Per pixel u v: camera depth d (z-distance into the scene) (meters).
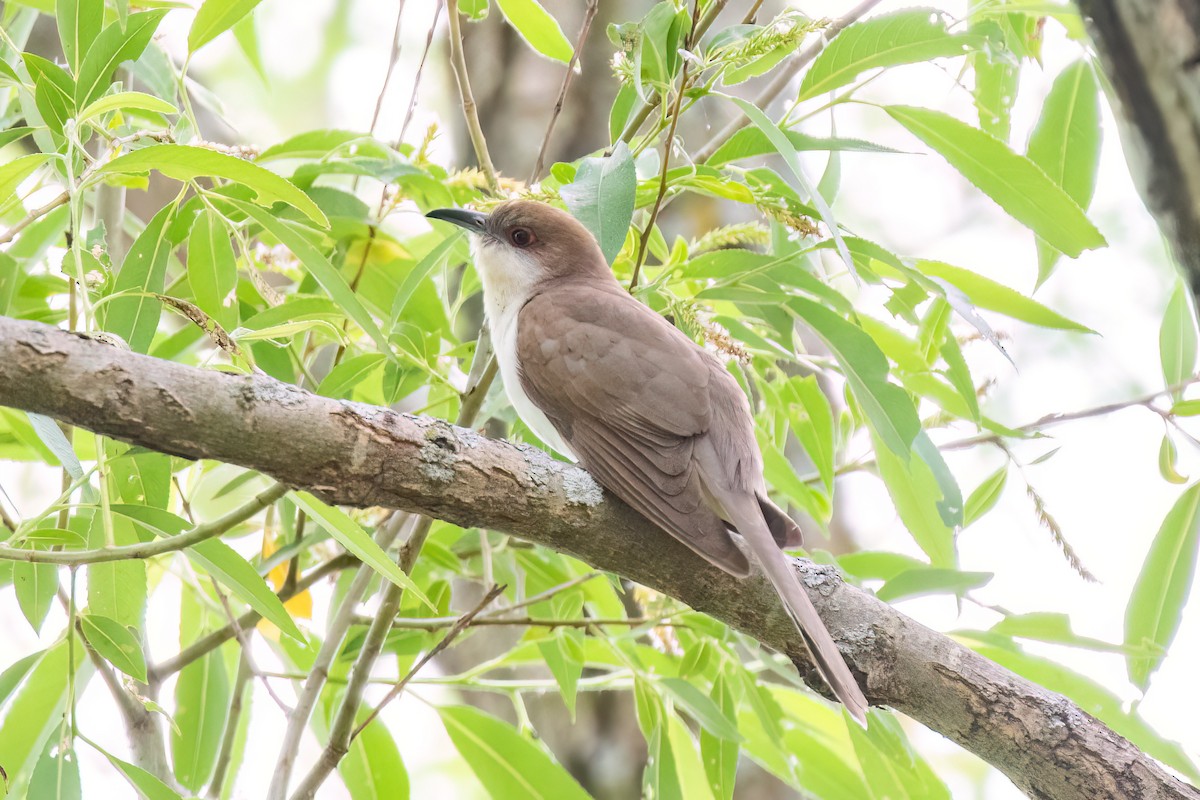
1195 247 4.20
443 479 6.57
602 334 8.48
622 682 9.52
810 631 6.80
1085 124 9.05
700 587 7.38
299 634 7.21
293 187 6.96
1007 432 8.84
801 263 9.04
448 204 9.47
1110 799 6.84
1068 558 8.14
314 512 6.95
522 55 13.57
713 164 8.66
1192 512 8.52
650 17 8.00
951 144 8.45
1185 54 4.04
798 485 9.65
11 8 9.45
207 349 9.70
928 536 9.34
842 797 9.98
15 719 8.28
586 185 7.12
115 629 7.38
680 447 7.80
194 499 10.55
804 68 9.09
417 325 9.23
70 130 6.96
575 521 7.09
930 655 7.18
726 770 8.72
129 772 6.93
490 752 9.36
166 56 9.14
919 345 9.36
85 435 9.51
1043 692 7.11
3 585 8.45
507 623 8.78
